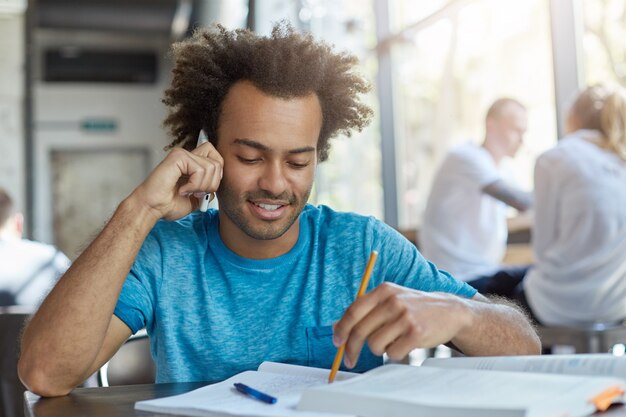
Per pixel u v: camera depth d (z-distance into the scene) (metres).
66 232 10.34
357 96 1.35
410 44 5.32
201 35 1.30
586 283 2.74
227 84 1.20
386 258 1.33
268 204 1.17
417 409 0.76
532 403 0.72
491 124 3.70
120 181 10.52
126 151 10.55
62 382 1.08
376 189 5.80
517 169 4.00
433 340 0.99
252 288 1.25
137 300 1.21
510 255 3.78
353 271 1.30
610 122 2.77
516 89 4.20
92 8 8.78
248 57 1.18
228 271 1.26
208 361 1.23
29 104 9.59
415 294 1.01
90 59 10.06
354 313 0.98
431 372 0.92
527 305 2.93
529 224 3.61
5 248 3.02
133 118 10.52
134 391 1.06
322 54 1.25
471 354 1.08
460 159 3.66
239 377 1.05
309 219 1.32
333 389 0.84
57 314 1.09
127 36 10.27
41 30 9.70
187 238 1.28
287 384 1.00
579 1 3.67
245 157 1.17
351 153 6.02
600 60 3.57
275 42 1.19
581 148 2.78
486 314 1.08
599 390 0.78
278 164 1.16
